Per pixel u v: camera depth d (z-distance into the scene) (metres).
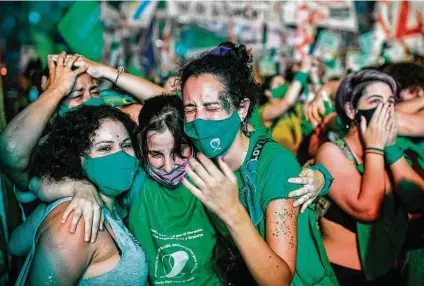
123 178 1.92
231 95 1.84
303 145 3.93
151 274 2.04
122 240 1.86
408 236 2.87
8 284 2.68
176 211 2.02
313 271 2.01
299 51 6.47
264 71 6.73
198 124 1.82
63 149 1.89
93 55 4.95
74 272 1.68
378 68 3.32
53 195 1.87
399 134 2.90
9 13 7.80
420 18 6.47
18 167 2.12
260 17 6.47
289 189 1.81
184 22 7.68
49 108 2.21
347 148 2.71
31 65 5.26
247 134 2.02
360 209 2.53
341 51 6.75
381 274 2.61
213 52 1.91
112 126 1.92
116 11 6.81
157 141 1.94
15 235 2.11
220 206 1.57
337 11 6.49
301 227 1.99
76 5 4.91
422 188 2.65
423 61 6.06
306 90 4.89
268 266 1.61
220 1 6.43
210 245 2.04
